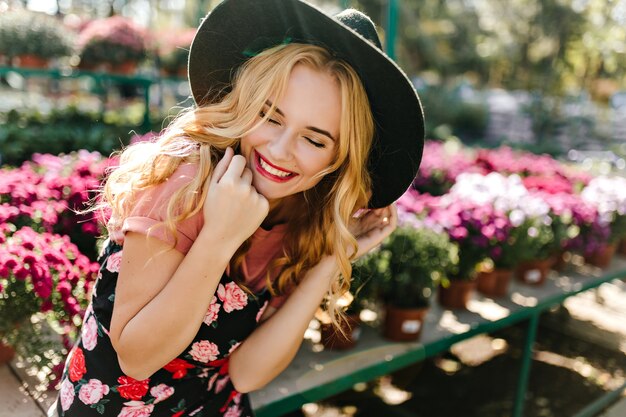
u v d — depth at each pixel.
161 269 0.89
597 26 12.86
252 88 0.95
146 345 0.88
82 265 1.68
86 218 2.45
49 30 5.78
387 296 2.23
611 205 3.50
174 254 0.90
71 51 6.06
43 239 1.69
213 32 1.04
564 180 4.48
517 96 16.31
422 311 2.17
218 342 1.08
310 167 0.97
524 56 14.66
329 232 1.16
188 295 0.86
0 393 1.49
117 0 13.95
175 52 7.38
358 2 17.03
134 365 0.91
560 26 13.20
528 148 12.70
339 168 1.11
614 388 3.23
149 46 7.12
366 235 1.31
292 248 1.19
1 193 2.21
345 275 1.15
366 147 1.07
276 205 1.17
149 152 0.94
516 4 14.20
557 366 3.47
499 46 15.53
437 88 17.11
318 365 1.93
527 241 2.75
